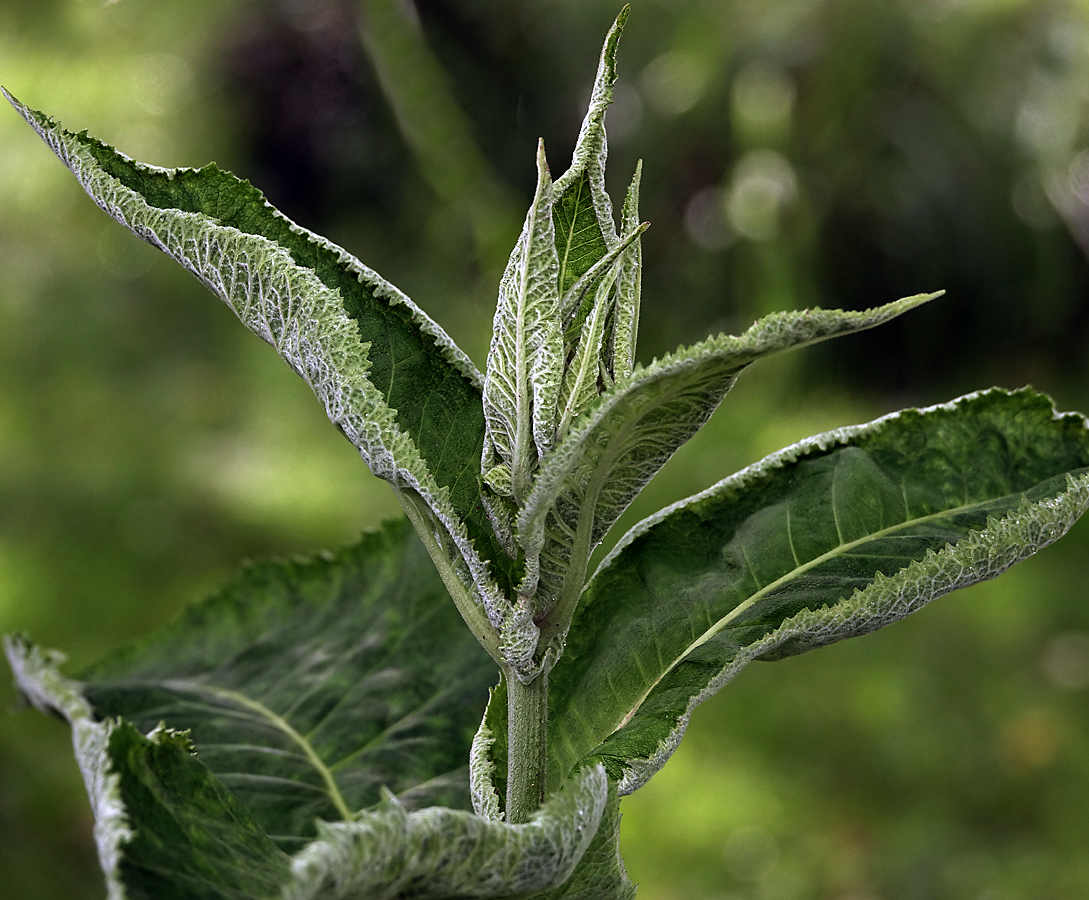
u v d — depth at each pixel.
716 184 5.16
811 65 4.66
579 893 1.06
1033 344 5.91
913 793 3.38
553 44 5.10
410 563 1.26
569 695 1.12
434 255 5.26
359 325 1.07
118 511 4.75
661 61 4.96
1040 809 3.29
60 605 4.05
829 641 1.09
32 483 4.90
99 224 6.36
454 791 1.19
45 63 3.00
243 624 1.25
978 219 5.31
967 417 1.15
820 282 5.39
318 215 6.03
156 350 6.30
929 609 4.39
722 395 1.03
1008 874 3.02
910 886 3.01
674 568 1.14
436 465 1.07
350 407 1.04
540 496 1.03
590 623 1.13
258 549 4.66
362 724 1.21
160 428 5.60
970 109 4.75
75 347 6.11
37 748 3.15
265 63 5.62
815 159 4.92
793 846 3.17
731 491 1.15
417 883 1.00
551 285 1.04
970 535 1.08
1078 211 5.35
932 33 4.55
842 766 3.51
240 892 1.02
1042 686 3.88
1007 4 4.50
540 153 1.03
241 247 1.05
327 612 1.25
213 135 5.76
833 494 1.15
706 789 3.37
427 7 4.95
